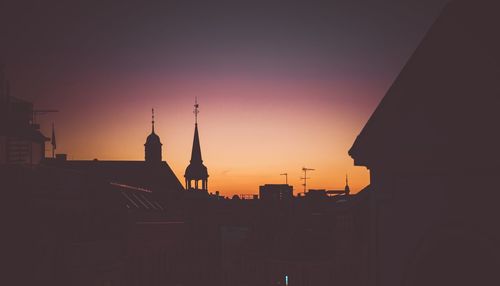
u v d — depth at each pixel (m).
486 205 11.08
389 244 13.02
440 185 11.96
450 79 11.80
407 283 12.45
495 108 11.02
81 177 30.47
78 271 26.59
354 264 38.25
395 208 12.92
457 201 11.57
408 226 12.60
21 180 24.97
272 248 48.88
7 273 24.47
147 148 70.62
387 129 13.12
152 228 41.72
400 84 12.66
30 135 34.41
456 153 11.62
